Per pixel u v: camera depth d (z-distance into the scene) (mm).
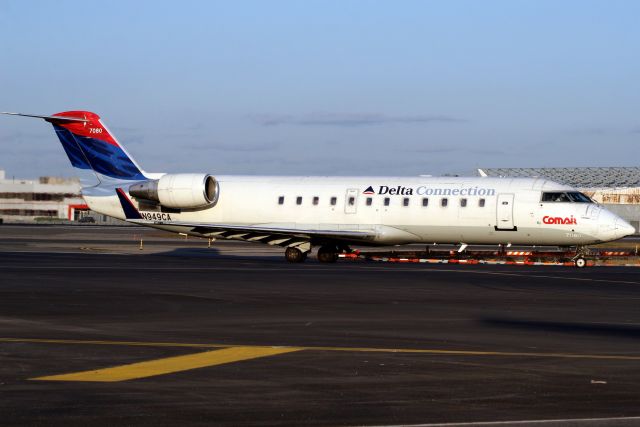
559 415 23562
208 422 22609
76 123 107250
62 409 23906
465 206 95688
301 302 52531
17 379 28047
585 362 31875
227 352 33781
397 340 37219
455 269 85062
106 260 93312
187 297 54844
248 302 52375
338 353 33594
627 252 117438
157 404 24594
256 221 102938
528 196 94062
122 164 106688
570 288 64500
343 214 99625
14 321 42844
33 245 133750
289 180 103625
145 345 35469
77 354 33094
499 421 22828
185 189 102125
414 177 100625
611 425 22531
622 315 47562
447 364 31266
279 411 23828
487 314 47219
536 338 38125
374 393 26219
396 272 78812
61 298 53625
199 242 154250
